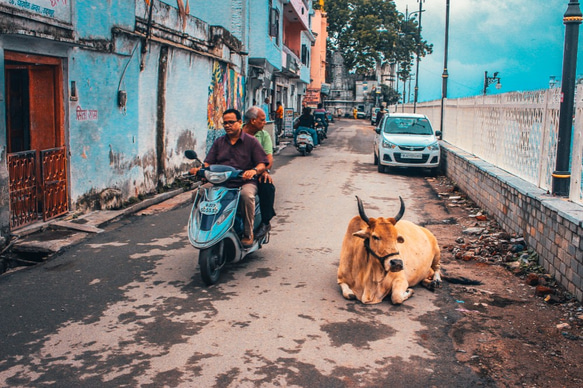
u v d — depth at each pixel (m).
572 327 4.93
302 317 5.02
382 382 3.85
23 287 5.76
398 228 5.90
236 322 4.87
